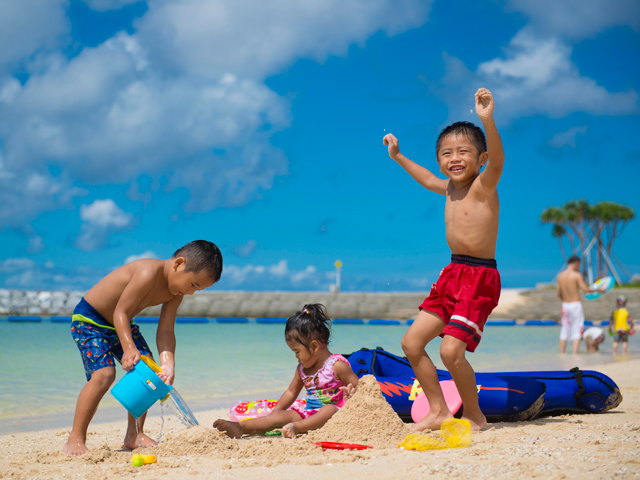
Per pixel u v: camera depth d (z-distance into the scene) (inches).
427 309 143.8
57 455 118.5
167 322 140.4
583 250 1962.4
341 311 951.0
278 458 108.3
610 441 114.3
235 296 936.9
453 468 94.0
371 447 116.5
